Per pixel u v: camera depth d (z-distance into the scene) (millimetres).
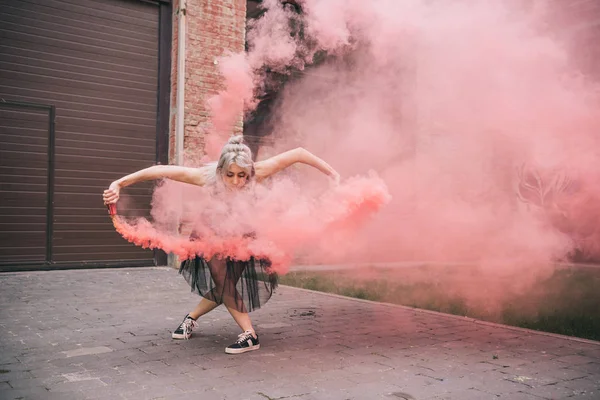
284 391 2646
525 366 3129
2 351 3338
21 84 7000
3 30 6879
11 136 6930
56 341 3604
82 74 7457
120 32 7762
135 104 7898
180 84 7898
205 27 8078
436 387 2736
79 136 7430
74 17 7387
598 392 2678
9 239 6902
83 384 2715
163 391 2621
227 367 3055
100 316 4449
